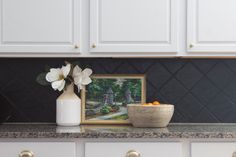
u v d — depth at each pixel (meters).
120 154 2.25
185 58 2.86
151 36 2.50
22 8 2.51
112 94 2.84
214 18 2.50
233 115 2.85
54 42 2.52
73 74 2.64
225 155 2.27
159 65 2.85
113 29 2.51
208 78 2.85
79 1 2.52
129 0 2.50
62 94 2.65
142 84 2.84
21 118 2.86
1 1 2.51
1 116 2.74
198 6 2.50
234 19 2.50
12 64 2.86
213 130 2.38
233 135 2.25
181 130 2.38
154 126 2.53
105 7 2.50
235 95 2.86
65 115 2.61
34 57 2.76
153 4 2.50
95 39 2.52
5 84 2.86
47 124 2.79
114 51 2.51
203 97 2.85
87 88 2.84
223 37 2.50
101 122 2.80
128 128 2.51
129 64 2.86
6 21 2.51
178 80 2.85
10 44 2.52
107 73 2.86
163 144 2.25
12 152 2.26
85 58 2.86
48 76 2.62
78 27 2.52
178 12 2.51
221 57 2.77
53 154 2.26
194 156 2.27
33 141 2.27
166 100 2.85
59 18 2.51
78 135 2.25
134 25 2.51
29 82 2.86
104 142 2.26
